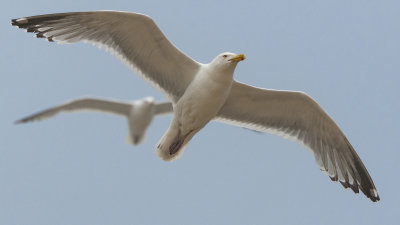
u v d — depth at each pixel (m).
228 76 12.93
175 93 13.72
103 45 13.50
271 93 13.67
